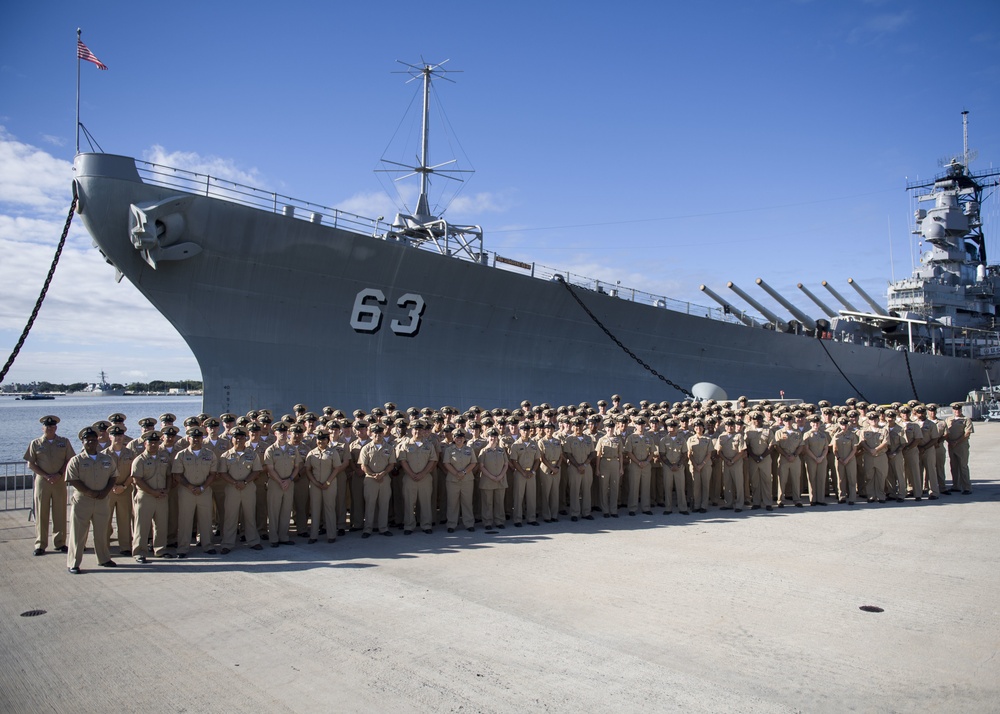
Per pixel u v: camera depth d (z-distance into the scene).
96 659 4.18
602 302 17.02
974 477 12.92
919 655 4.20
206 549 7.11
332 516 7.64
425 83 18.22
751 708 3.49
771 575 6.02
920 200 31.31
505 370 15.86
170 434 7.47
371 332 13.72
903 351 26.50
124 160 10.99
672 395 19.28
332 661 4.13
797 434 9.97
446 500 8.41
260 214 11.85
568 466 9.31
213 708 3.54
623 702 3.57
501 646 4.36
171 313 11.82
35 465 6.95
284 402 12.84
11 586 5.78
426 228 15.54
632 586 5.68
